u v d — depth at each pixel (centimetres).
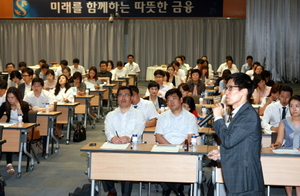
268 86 750
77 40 1730
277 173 344
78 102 743
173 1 1667
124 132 420
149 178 350
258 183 245
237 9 1656
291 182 344
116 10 1689
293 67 1664
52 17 1706
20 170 483
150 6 1678
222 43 1686
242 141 245
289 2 1641
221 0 1656
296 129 405
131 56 1386
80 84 847
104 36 1722
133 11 1684
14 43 1736
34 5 1705
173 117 421
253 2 1639
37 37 1733
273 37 1659
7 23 1730
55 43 1733
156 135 421
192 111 524
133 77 1304
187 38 1692
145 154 349
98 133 766
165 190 400
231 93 248
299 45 1661
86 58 1731
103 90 898
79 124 706
